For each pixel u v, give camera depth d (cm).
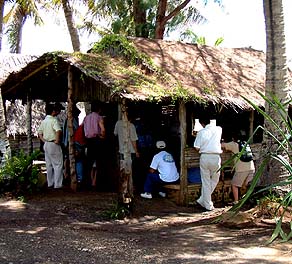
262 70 1230
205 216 887
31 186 1002
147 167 1102
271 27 866
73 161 1046
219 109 1025
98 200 951
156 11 1752
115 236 720
